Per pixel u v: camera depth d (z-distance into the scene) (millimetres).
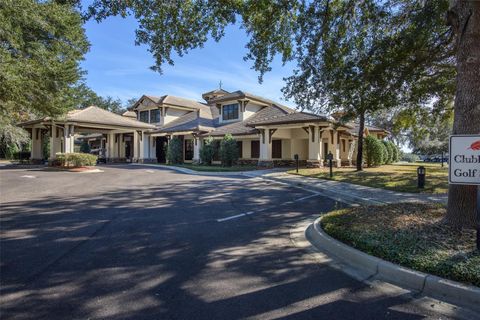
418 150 57594
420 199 9797
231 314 3189
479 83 5066
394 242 4676
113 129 30703
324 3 8875
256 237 6000
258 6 7613
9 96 13945
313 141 22453
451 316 3156
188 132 29328
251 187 13453
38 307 3293
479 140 4387
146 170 22484
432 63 11578
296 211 8461
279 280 4039
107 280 3971
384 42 10188
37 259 4676
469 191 5152
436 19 8836
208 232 6305
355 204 9523
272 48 9164
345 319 3109
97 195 11000
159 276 4113
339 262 4707
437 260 3973
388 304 3410
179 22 7738
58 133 25828
